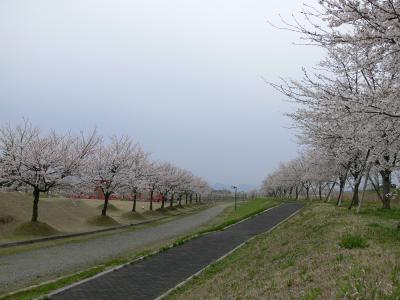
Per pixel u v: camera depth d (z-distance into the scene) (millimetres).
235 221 30516
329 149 18250
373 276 6293
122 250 19750
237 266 12250
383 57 8125
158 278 11812
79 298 9500
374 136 11008
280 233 18688
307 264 8578
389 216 17672
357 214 18734
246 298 7121
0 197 28438
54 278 13008
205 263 14281
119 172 34031
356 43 7887
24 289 10664
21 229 23656
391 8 7145
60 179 25734
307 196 69750
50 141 27422
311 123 14219
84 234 26156
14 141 25828
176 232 28859
